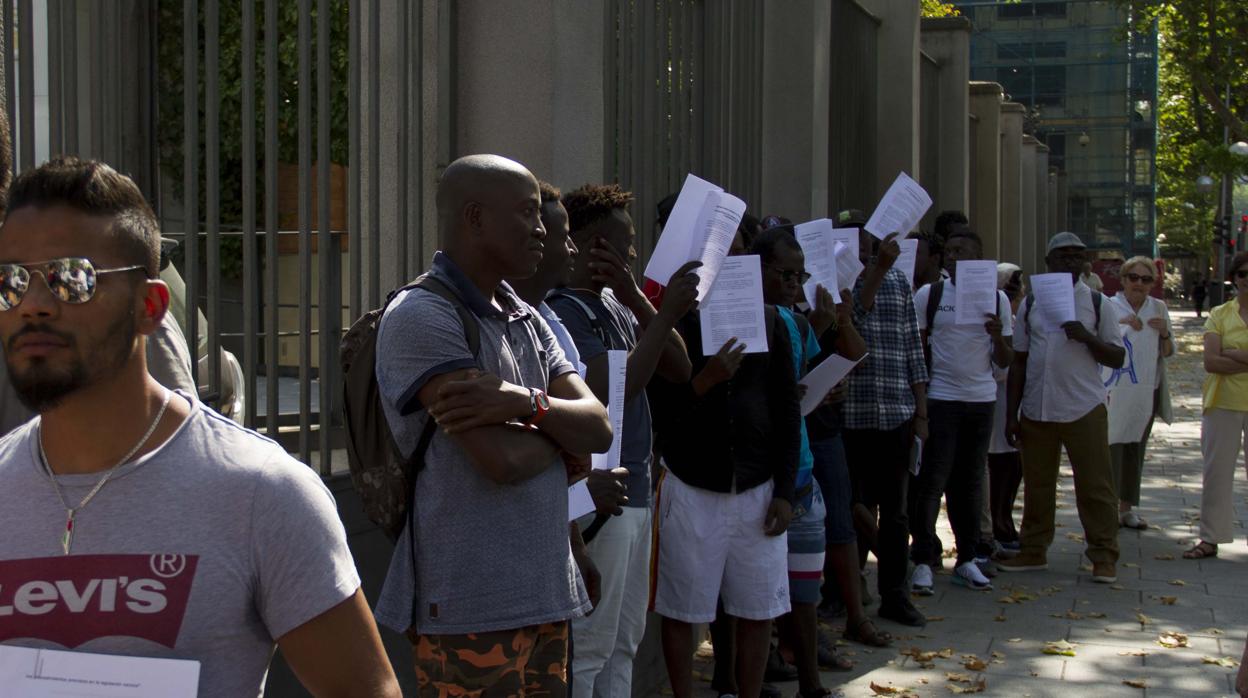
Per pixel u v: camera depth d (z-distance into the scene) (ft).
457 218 9.76
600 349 12.43
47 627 5.44
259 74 16.52
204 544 5.55
